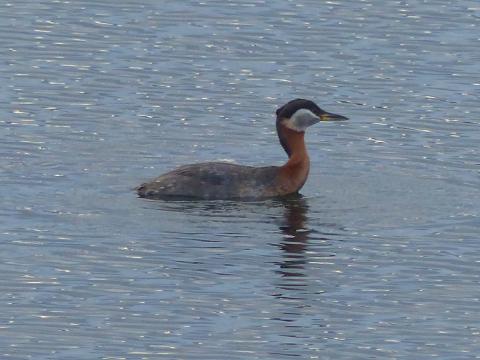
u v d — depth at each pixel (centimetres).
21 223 2336
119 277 2155
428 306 2084
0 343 1948
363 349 1956
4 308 2047
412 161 2717
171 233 2319
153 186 2492
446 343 1978
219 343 1962
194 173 2506
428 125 2916
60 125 2850
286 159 2733
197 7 3588
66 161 2650
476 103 3042
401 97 3073
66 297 2086
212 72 3189
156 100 3017
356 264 2220
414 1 3653
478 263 2230
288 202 2491
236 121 2922
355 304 2088
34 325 2000
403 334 1998
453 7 3619
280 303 2084
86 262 2200
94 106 2972
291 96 3069
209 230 2341
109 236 2298
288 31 3438
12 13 3519
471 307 2083
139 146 2755
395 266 2216
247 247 2277
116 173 2602
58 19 3494
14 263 2188
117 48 3319
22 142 2742
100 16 3519
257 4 3609
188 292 2111
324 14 3547
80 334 1980
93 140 2775
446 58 3300
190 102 3014
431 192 2550
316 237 2323
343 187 2575
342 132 2880
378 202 2492
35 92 3039
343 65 3250
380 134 2869
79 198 2459
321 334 1994
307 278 2167
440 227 2373
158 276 2159
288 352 1942
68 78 3131
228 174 2514
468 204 2484
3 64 3200
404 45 3369
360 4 3619
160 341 1966
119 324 2009
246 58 3278
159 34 3412
